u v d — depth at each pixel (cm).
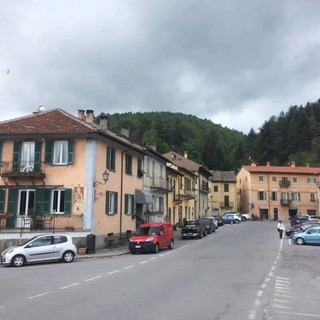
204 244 3191
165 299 1050
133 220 3488
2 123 2922
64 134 2741
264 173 8581
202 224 4025
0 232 2528
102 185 2866
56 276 1545
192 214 6250
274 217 8450
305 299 1077
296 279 1442
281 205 8475
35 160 2778
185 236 3775
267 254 2408
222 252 2525
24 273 1681
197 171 6688
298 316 879
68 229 2636
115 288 1228
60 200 2738
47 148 2778
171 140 11088
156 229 2723
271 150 11750
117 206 3141
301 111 11944
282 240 3562
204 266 1814
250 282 1359
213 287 1252
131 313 885
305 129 11600
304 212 8488
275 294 1141
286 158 11481
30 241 2100
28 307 952
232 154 12231
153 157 4112
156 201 4231
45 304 986
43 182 2741
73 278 1473
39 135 2756
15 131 2781
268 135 11912
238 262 1980
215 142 11625
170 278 1445
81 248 2544
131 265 1903
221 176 9481
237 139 13988
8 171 2767
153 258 2247
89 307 948
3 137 2803
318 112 12088
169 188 4734
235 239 3675
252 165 9144
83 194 2705
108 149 2997
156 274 1556
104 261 2162
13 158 2802
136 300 1034
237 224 6544
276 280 1411
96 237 2745
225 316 862
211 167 11225
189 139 11819
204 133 12225
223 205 9250
